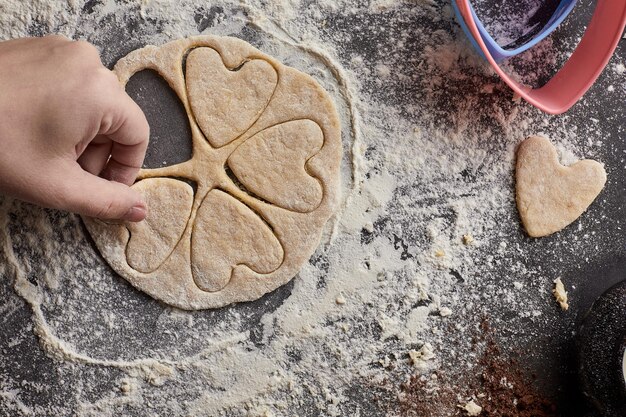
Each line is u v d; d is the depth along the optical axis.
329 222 0.44
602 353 0.42
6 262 0.43
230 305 0.44
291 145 0.43
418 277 0.45
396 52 0.44
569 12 0.44
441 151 0.45
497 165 0.45
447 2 0.45
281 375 0.44
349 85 0.44
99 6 0.43
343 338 0.44
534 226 0.45
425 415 0.45
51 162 0.37
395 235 0.44
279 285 0.43
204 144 0.43
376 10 0.44
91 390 0.44
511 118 0.45
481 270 0.45
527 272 0.45
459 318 0.45
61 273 0.43
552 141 0.45
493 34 0.45
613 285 0.44
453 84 0.45
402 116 0.44
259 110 0.43
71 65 0.37
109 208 0.39
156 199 0.42
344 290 0.44
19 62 0.37
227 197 0.43
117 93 0.38
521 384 0.45
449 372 0.45
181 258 0.43
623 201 0.46
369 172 0.44
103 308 0.43
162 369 0.44
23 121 0.37
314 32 0.44
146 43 0.44
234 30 0.44
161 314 0.44
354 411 0.44
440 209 0.45
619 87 0.46
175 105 0.43
